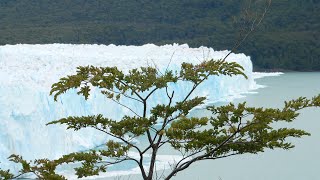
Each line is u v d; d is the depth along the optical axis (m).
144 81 35.06
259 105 186.75
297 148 124.25
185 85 163.62
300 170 105.25
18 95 99.25
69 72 132.88
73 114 115.56
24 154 98.44
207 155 35.28
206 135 35.44
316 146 126.06
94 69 34.94
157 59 166.25
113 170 95.25
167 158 103.31
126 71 146.38
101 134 115.50
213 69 35.34
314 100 34.25
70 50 198.00
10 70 124.44
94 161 34.78
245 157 114.75
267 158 115.00
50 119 105.19
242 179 98.06
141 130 34.41
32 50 177.88
